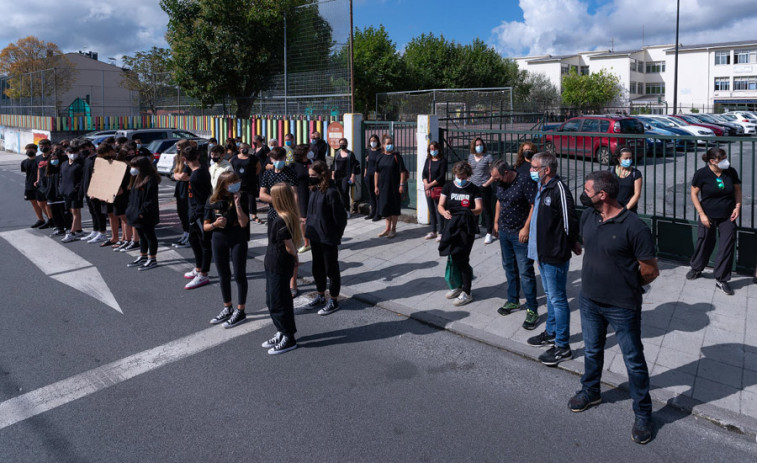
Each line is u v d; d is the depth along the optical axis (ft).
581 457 11.43
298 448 11.82
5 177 64.08
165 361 16.21
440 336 17.98
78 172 31.32
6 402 13.92
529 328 17.90
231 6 62.80
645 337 16.85
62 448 11.93
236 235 18.84
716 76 214.48
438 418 12.99
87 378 15.17
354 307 20.85
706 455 11.46
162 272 25.36
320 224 19.80
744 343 16.15
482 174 27.45
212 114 71.31
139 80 115.24
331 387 14.56
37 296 22.03
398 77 137.28
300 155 25.90
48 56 185.68
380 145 33.73
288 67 50.06
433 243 28.66
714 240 20.80
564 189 15.16
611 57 244.01
